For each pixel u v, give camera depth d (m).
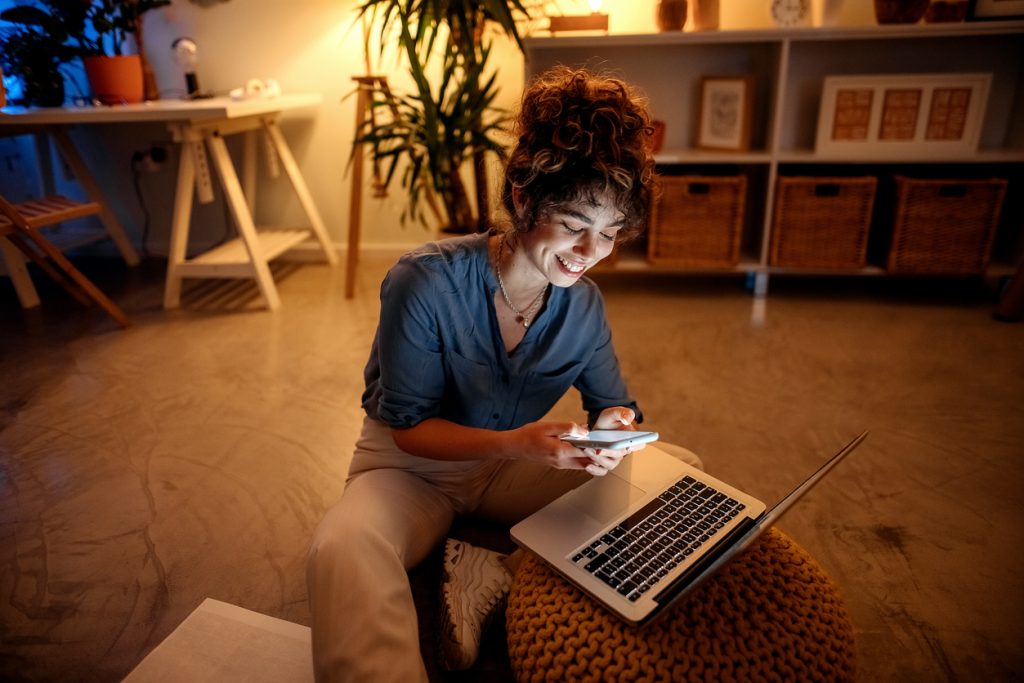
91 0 2.64
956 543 1.36
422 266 1.00
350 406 1.94
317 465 1.66
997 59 2.70
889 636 1.14
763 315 2.57
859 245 2.65
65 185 3.32
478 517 1.30
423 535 1.10
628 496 1.00
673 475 1.04
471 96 2.41
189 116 2.38
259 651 1.12
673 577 0.86
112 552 1.37
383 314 1.02
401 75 2.98
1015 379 2.02
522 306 1.04
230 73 3.08
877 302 2.68
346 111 3.10
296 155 3.19
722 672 0.83
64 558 1.35
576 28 2.56
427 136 2.37
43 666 1.10
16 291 2.84
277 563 1.34
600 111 0.82
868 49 2.74
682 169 2.91
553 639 0.88
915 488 1.53
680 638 0.84
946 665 1.09
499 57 2.88
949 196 2.56
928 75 2.50
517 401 1.13
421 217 2.74
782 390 1.99
